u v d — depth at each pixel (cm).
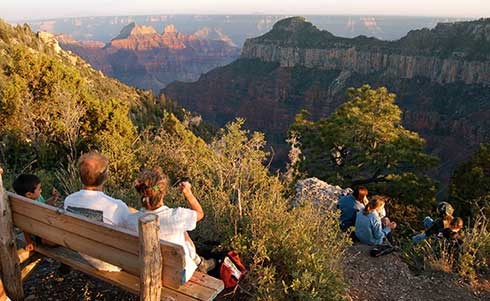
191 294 332
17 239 423
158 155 922
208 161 594
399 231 1504
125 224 364
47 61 1353
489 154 2111
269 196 522
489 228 772
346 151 2370
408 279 614
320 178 2253
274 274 427
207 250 460
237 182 521
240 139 549
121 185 774
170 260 305
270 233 462
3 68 1563
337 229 546
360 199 801
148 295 307
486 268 653
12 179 812
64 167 1068
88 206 359
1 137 1112
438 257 670
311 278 403
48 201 583
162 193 360
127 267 319
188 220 362
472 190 2003
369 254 683
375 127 2234
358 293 562
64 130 1157
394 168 2177
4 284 380
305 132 2450
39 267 476
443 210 727
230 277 418
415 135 2277
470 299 575
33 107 1259
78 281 450
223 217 497
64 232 352
